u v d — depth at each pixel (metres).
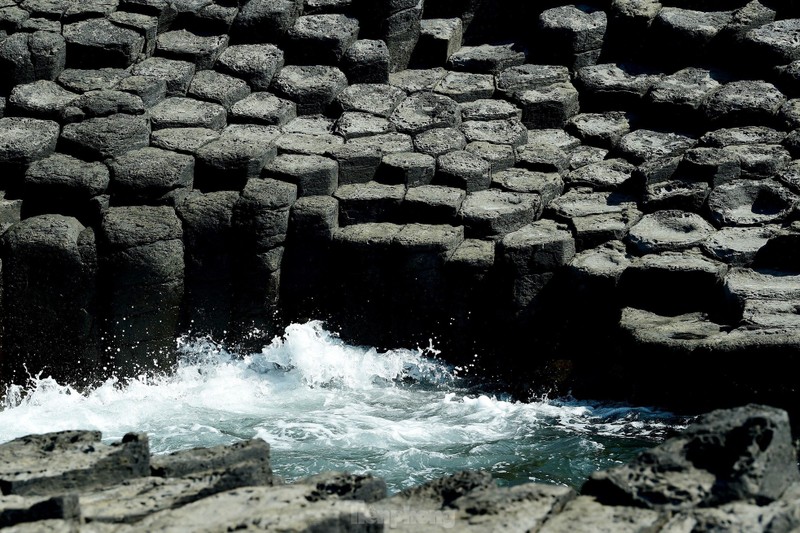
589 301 14.59
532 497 8.18
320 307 15.66
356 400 14.64
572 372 14.52
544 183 16.16
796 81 17.11
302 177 15.79
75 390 15.02
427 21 18.69
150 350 15.12
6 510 7.79
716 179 15.75
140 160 15.73
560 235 15.15
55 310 14.93
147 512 8.00
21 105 16.77
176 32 18.41
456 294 15.08
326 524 7.60
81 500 8.22
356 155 16.25
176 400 14.70
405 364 15.27
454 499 8.35
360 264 15.27
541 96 17.61
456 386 14.98
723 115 16.94
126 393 15.00
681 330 13.39
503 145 16.89
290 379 15.20
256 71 17.70
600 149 17.16
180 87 17.47
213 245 15.30
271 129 17.00
